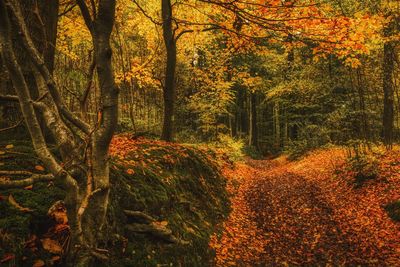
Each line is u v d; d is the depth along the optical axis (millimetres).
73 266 3107
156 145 8398
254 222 8547
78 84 9438
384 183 9789
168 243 4949
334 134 19859
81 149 3201
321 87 20031
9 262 2947
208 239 6273
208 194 8555
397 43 11727
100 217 3182
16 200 3533
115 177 5023
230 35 9500
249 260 6258
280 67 25078
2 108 4797
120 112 17047
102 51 2895
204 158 10875
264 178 14719
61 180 2715
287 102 24984
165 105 11172
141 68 12195
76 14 10547
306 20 7051
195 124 19625
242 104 37375
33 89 4777
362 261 6078
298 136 25797
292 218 8703
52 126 3041
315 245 6934
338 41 7023
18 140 4758
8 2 2539
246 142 34281
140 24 13203
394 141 14906
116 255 4023
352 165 11773
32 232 3379
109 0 2838
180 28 13000
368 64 12797
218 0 7621
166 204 5781
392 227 7250
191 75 18297
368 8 11891
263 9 7336
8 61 2338
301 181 13305
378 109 16016
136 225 4684
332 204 9617
